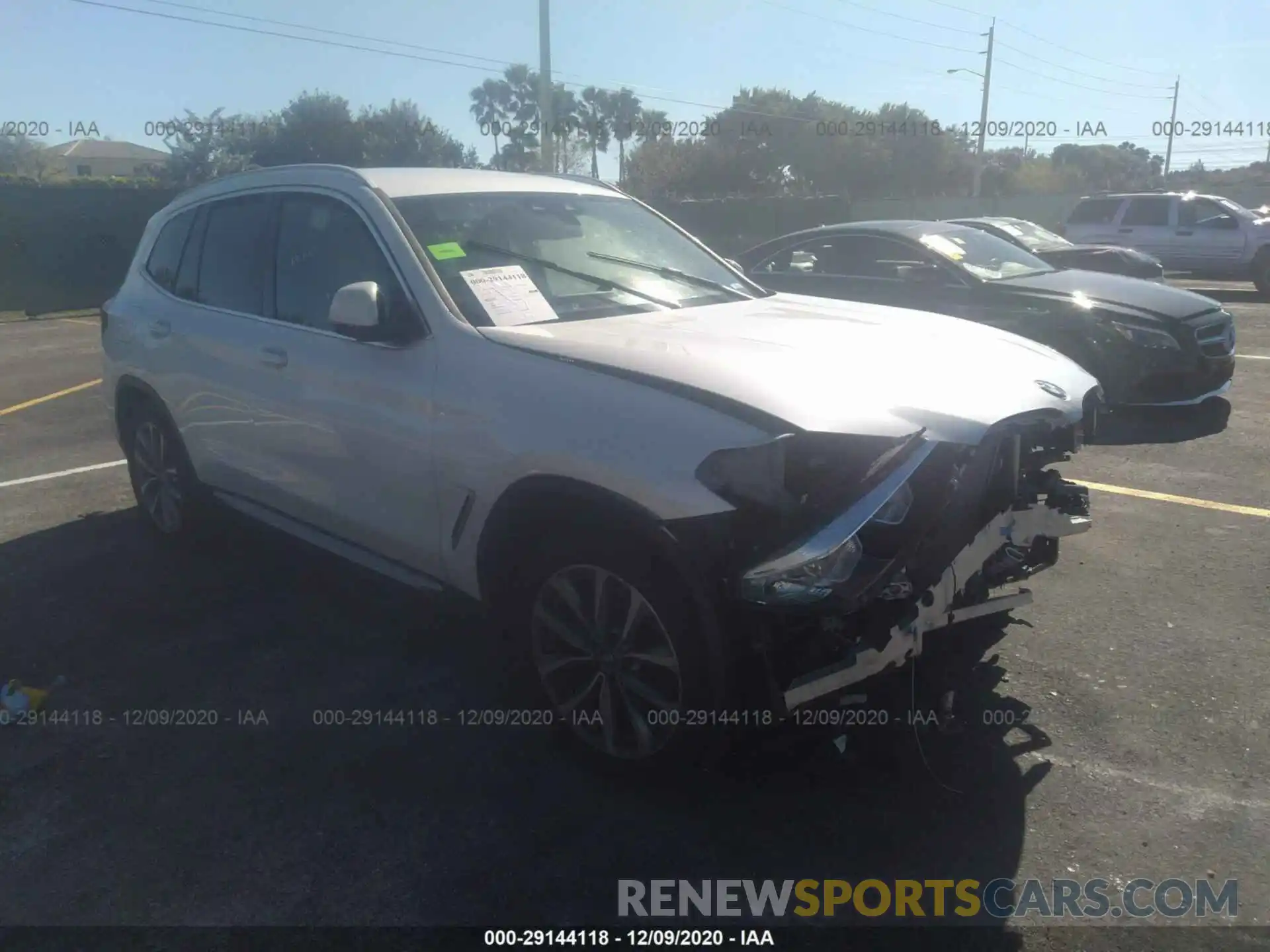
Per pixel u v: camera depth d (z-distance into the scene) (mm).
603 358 3383
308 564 5527
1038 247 14312
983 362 3656
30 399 10289
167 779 3598
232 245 4938
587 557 3316
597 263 4418
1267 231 18500
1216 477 6730
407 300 3908
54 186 22203
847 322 4125
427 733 3852
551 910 2961
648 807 3395
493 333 3688
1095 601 4832
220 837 3291
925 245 8938
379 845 3240
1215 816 3268
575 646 3496
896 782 3486
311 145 33281
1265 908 2891
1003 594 4613
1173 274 23234
